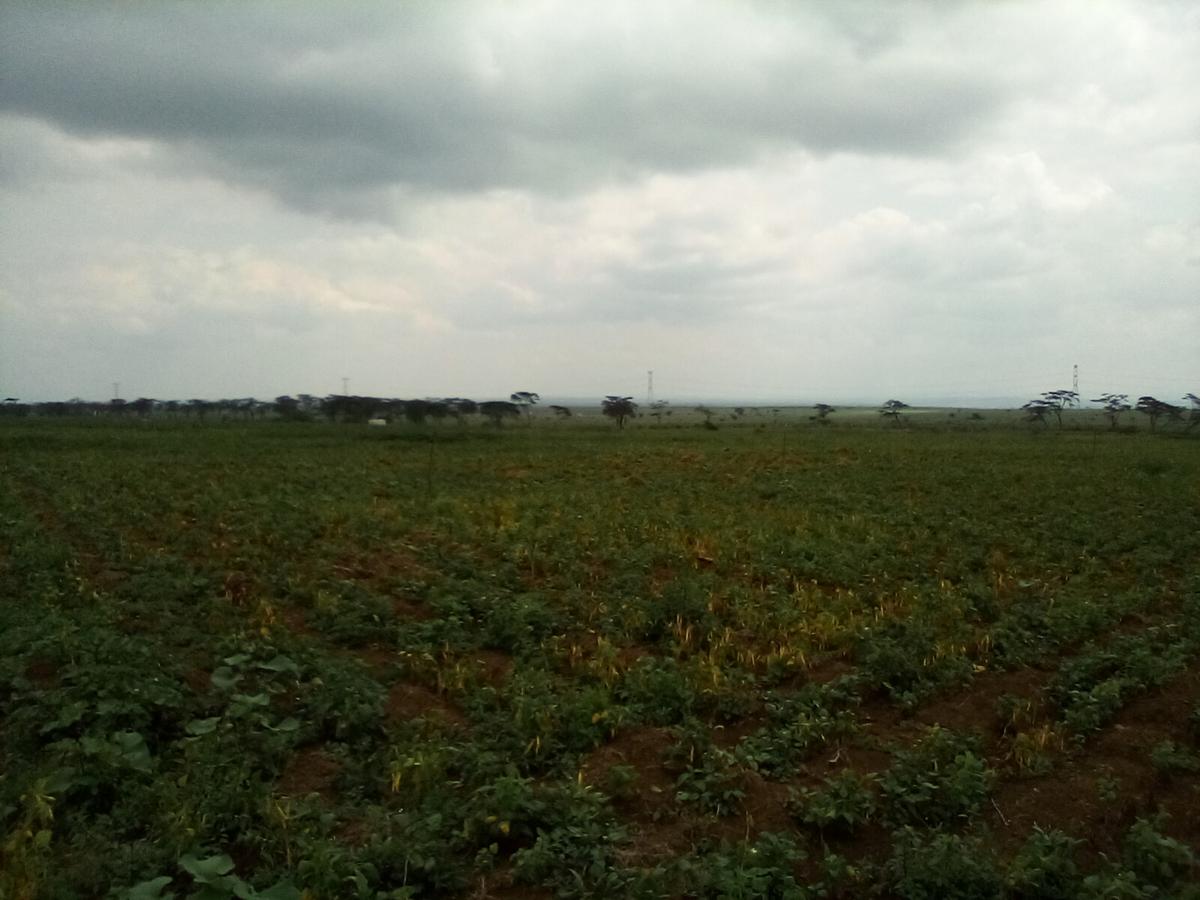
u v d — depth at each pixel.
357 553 16.31
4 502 22.08
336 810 6.85
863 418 134.62
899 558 17.05
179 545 16.67
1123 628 13.22
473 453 45.56
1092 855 6.86
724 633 11.75
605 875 6.02
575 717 8.65
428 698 9.65
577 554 16.70
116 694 8.08
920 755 7.90
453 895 6.00
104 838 6.25
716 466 39.09
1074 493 29.03
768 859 6.13
